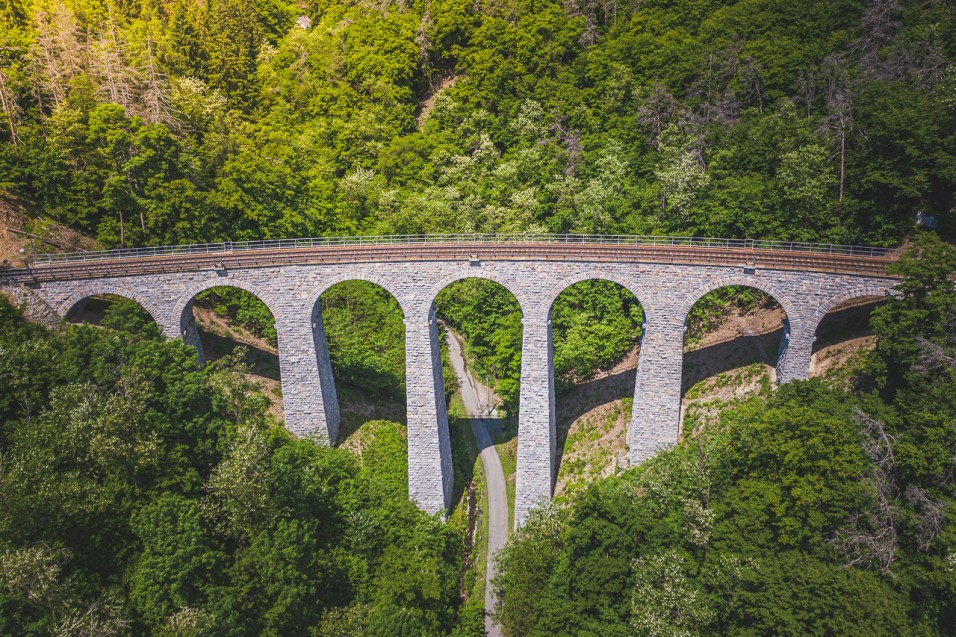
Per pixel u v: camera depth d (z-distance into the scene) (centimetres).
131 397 4547
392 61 10731
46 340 5125
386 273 5856
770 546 4344
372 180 9056
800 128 7050
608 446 6544
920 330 4759
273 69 11244
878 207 6097
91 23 9919
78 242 6788
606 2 10956
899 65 7325
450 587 5275
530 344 5922
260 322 7256
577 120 9138
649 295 5716
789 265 5459
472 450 7462
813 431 4400
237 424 5069
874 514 4206
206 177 7475
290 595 4203
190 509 4203
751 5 9250
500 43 10231
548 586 4825
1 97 7306
